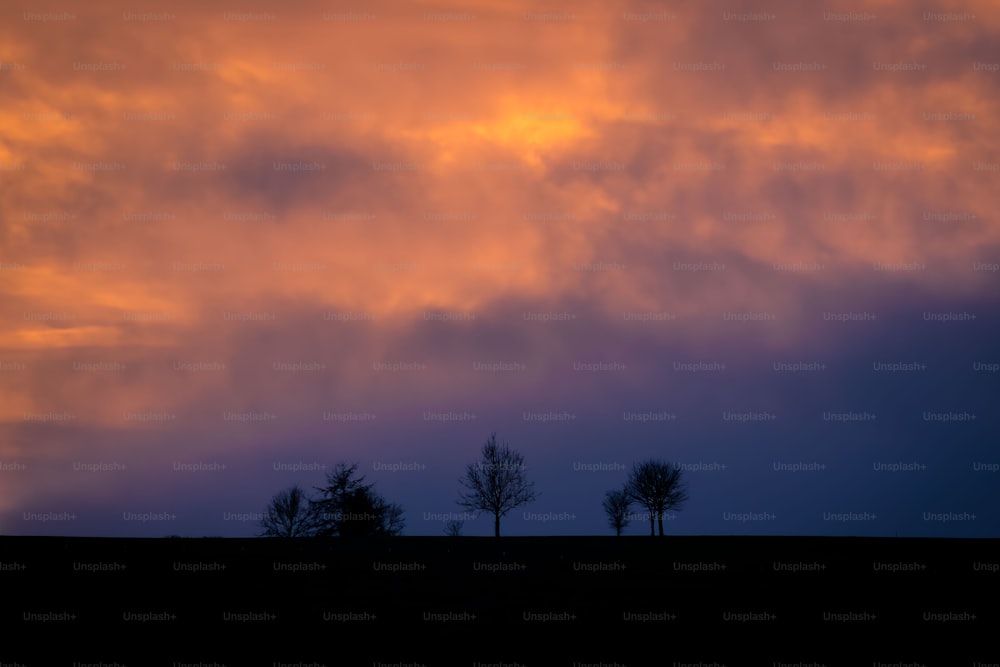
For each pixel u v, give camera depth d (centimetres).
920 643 3775
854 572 5194
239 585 4766
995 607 4341
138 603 4350
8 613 4116
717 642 3800
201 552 5725
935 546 6300
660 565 5497
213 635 3878
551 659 3591
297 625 4041
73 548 5716
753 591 4719
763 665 3522
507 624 4075
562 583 4944
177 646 3725
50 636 3809
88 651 3641
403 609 4331
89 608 4238
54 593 4478
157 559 5416
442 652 3684
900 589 4725
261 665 3516
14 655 3569
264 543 6284
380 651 3688
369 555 5797
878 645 3750
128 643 3747
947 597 4544
